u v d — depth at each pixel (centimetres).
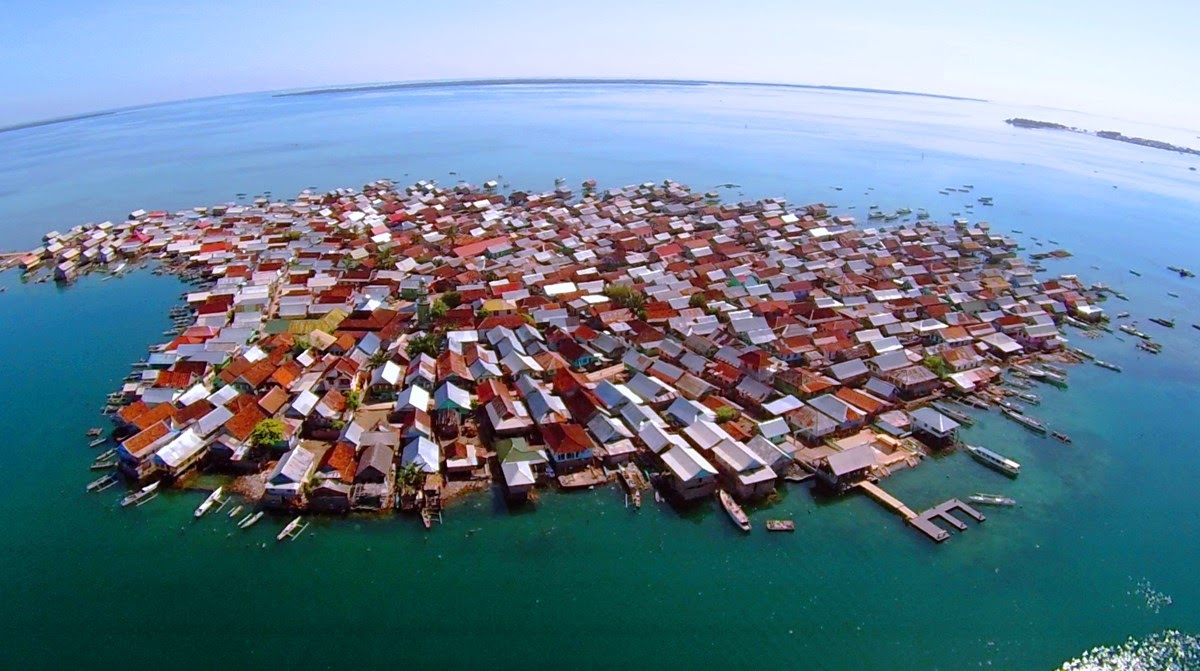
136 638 4825
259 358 8412
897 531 6062
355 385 8050
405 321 10006
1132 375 9325
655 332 9469
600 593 5306
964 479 6856
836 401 7662
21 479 6575
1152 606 5325
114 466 6775
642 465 6831
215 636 4859
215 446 6781
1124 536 6112
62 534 5828
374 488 6222
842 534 6009
